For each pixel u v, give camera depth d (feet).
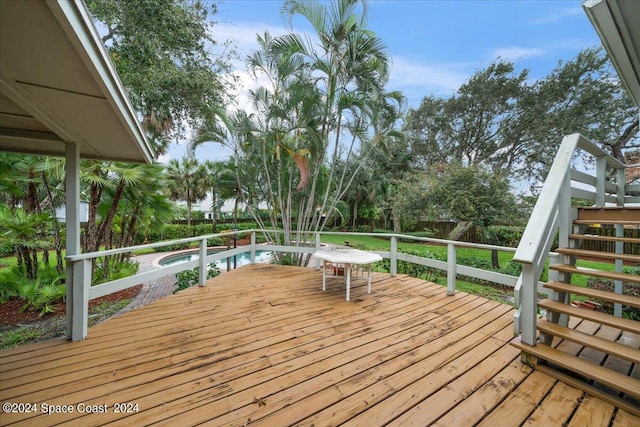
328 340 7.61
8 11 3.48
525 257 6.12
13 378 5.84
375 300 11.02
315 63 17.99
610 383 4.99
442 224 44.86
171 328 8.38
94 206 15.85
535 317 6.34
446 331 8.16
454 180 27.89
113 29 19.84
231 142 19.54
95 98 5.74
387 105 18.40
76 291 7.59
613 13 6.02
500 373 6.04
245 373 6.06
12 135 7.50
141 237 30.73
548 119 34.55
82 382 5.73
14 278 15.25
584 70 33.01
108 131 7.45
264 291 12.21
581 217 7.88
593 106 32.58
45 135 7.79
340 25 16.26
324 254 12.65
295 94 16.94
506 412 4.86
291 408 4.98
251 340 7.61
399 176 50.31
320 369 6.21
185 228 48.37
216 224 56.34
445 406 5.02
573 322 8.69
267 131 18.16
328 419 4.72
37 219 15.26
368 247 34.50
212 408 4.99
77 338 7.54
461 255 30.55
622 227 9.30
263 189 21.61
